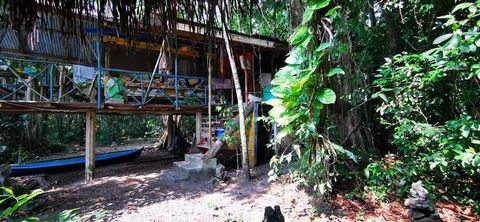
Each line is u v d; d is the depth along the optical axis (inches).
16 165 282.5
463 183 176.1
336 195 169.3
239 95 228.4
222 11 58.2
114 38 233.6
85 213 168.1
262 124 279.7
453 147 117.7
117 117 629.0
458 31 74.4
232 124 260.2
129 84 256.8
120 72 260.5
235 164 271.3
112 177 262.2
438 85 158.2
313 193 167.9
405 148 167.6
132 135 652.7
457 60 108.0
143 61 283.1
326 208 157.8
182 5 55.1
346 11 177.8
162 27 55.6
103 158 325.4
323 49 73.3
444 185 174.2
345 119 179.8
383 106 162.9
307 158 141.1
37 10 51.7
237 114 292.0
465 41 75.5
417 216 115.6
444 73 131.4
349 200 165.3
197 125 308.8
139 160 359.3
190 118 516.4
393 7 194.5
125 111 257.8
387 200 164.9
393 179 171.6
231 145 261.6
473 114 158.4
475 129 109.0
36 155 424.8
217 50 80.3
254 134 269.1
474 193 170.9
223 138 255.8
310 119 84.6
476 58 108.7
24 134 425.4
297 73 77.7
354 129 187.6
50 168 290.7
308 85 78.0
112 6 53.6
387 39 232.5
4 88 252.2
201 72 307.4
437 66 123.3
